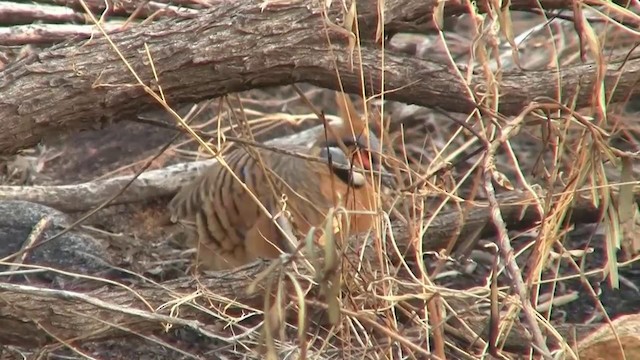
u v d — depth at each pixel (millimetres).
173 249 11805
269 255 10727
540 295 10797
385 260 8500
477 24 8531
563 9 10336
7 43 11336
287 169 10500
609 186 7836
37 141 9000
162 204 12297
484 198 12156
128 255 11453
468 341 8797
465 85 8430
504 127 7887
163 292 8906
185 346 9586
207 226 11078
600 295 10875
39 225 10773
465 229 10234
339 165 9562
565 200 8156
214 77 8914
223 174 10961
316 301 8266
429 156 12875
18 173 12766
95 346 9594
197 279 9055
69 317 8391
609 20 8586
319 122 14234
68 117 8867
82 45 8883
